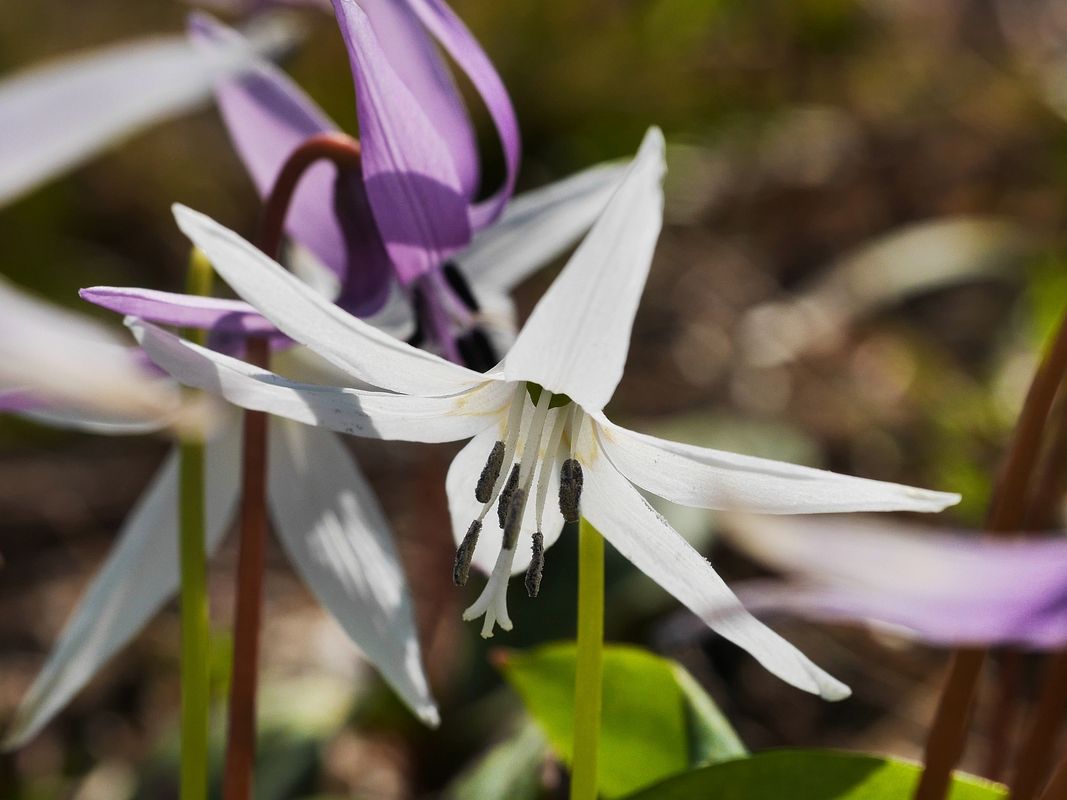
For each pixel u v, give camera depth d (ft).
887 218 4.04
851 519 2.48
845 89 4.69
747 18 4.71
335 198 1.36
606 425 1.28
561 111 4.06
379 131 1.28
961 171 4.13
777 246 3.99
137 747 2.22
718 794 1.34
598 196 1.50
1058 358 1.27
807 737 2.13
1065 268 3.14
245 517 1.38
